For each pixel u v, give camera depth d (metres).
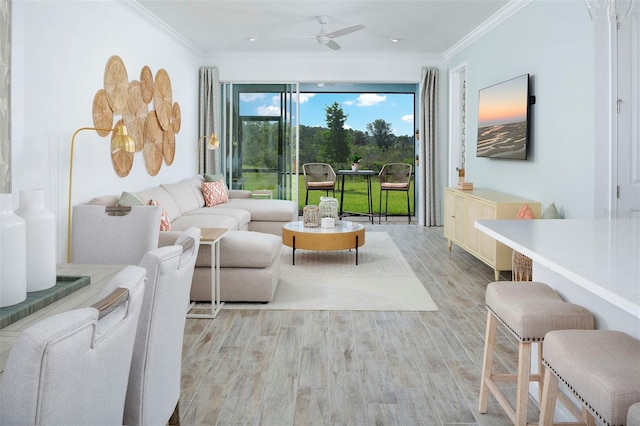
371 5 5.44
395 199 10.81
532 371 2.49
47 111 3.80
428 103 8.26
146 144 5.80
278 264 4.47
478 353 3.04
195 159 8.02
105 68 4.75
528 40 5.00
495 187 5.95
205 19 6.01
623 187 3.84
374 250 6.30
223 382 2.63
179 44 7.03
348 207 10.88
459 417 2.28
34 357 0.74
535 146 4.86
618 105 3.79
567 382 1.48
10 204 1.54
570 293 2.13
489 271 5.19
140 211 2.54
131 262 2.52
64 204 4.05
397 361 2.91
